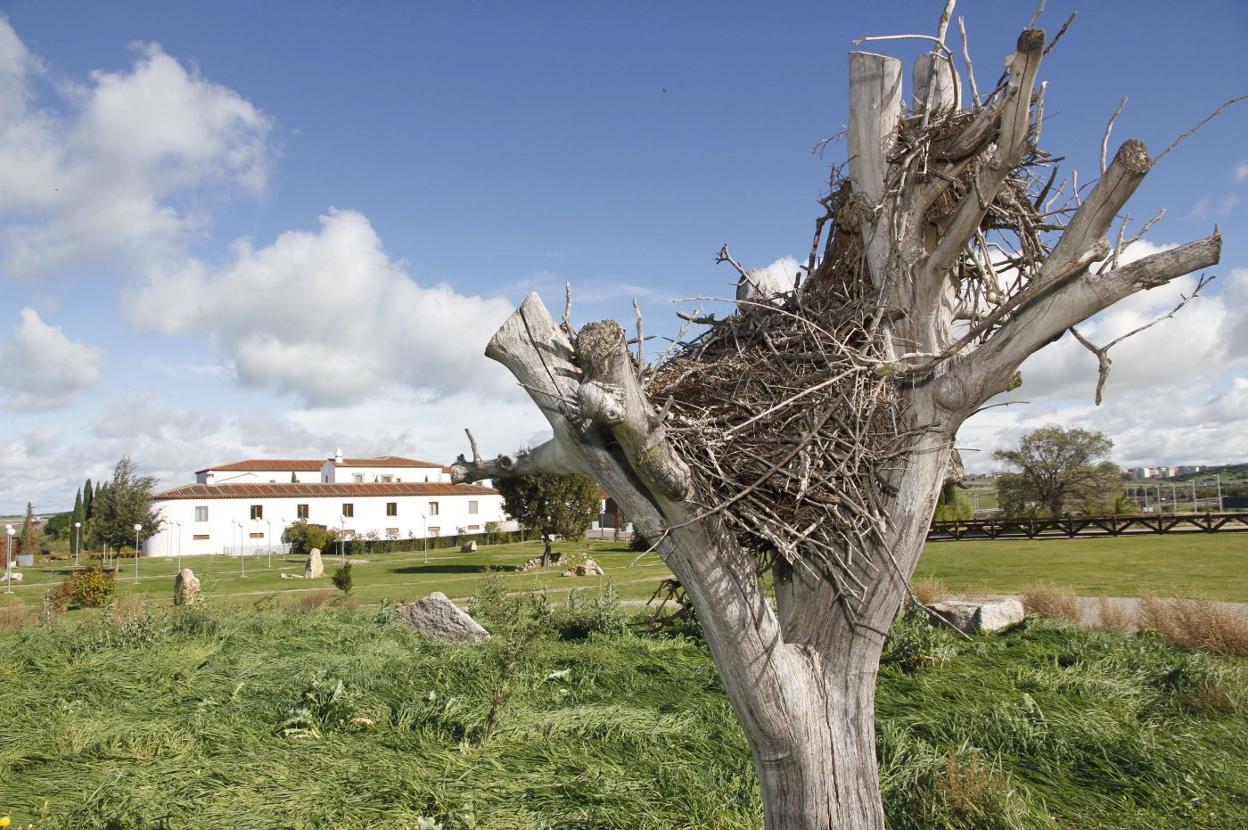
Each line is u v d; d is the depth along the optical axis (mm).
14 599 23406
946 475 3438
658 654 10211
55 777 5992
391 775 5848
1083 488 41688
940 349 3010
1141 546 24344
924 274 2932
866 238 3197
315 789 5637
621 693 8250
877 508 2877
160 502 49719
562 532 31219
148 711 7828
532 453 3184
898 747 5887
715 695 7824
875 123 3141
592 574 25547
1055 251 2523
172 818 5113
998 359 2689
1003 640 10172
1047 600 12188
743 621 2695
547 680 8695
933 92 3393
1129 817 4953
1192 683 7625
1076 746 6086
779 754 2814
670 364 3348
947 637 10008
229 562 41750
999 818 4738
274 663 9805
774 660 2752
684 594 3459
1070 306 2523
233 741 6805
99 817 5145
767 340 3109
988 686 7914
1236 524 33469
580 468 2908
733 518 2693
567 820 5043
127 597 14711
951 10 2883
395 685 8492
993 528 32469
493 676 8055
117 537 35875
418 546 49281
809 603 2971
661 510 2678
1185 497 56406
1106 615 11320
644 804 5211
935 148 2912
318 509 54344
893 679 8344
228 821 5059
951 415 2848
